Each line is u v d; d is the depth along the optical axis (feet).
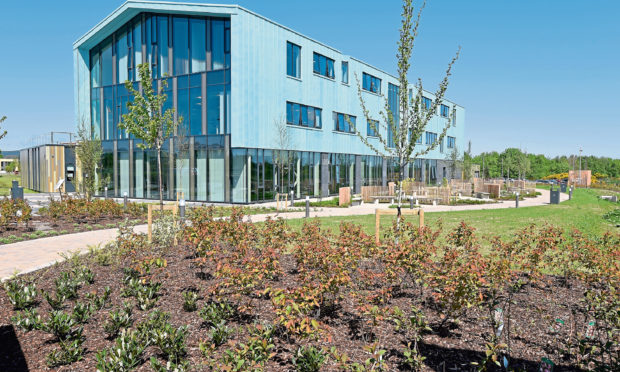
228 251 28.68
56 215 50.19
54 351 14.34
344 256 20.59
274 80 85.10
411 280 22.97
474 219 52.08
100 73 104.42
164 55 89.35
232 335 16.15
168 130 53.62
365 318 17.92
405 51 31.58
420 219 28.68
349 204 80.38
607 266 20.03
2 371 13.76
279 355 14.67
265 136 83.05
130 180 97.55
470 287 16.06
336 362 14.06
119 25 96.43
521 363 14.11
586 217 55.16
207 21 83.15
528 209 67.82
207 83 83.15
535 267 22.35
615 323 15.46
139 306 19.44
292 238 29.99
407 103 32.35
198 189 84.99
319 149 100.12
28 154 144.87
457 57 30.78
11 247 35.27
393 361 14.23
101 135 104.12
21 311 19.25
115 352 13.74
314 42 97.14
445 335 16.34
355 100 114.32
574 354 14.61
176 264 26.76
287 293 16.06
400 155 32.53
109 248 29.94
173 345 14.26
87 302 20.17
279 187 87.56
